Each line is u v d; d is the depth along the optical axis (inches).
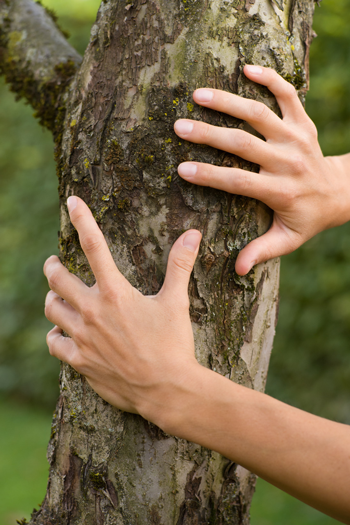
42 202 141.3
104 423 35.0
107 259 33.1
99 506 35.0
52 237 139.4
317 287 88.2
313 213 35.1
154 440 34.8
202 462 35.2
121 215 34.8
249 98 34.6
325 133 88.7
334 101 87.0
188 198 34.5
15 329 149.1
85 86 35.6
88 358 33.4
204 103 33.7
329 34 84.9
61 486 35.6
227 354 35.5
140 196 34.6
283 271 93.3
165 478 34.9
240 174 33.9
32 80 41.8
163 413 32.3
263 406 31.7
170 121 34.2
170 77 34.3
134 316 32.9
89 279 35.0
